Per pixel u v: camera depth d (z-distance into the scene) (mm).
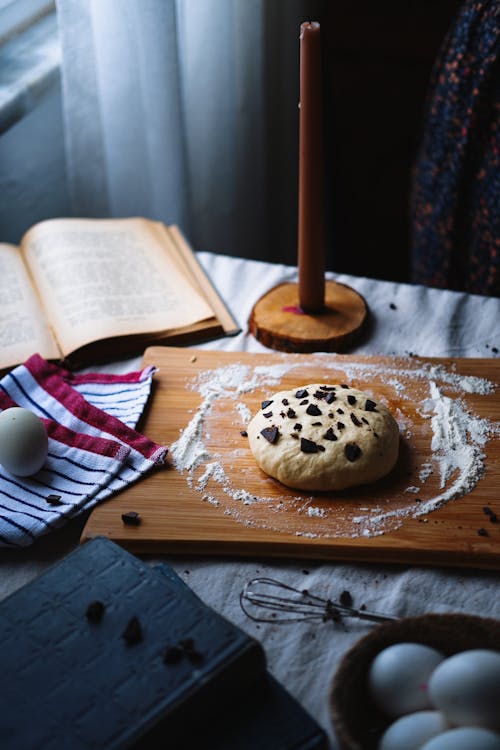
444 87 1346
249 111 1625
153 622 747
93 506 929
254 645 723
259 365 1095
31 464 948
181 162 1482
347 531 897
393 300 1230
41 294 1195
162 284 1215
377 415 967
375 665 716
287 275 1276
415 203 1517
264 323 1156
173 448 991
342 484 927
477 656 684
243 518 914
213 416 1029
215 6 1452
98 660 724
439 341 1163
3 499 941
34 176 1495
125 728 685
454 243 1448
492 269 1404
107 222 1315
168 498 937
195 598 782
